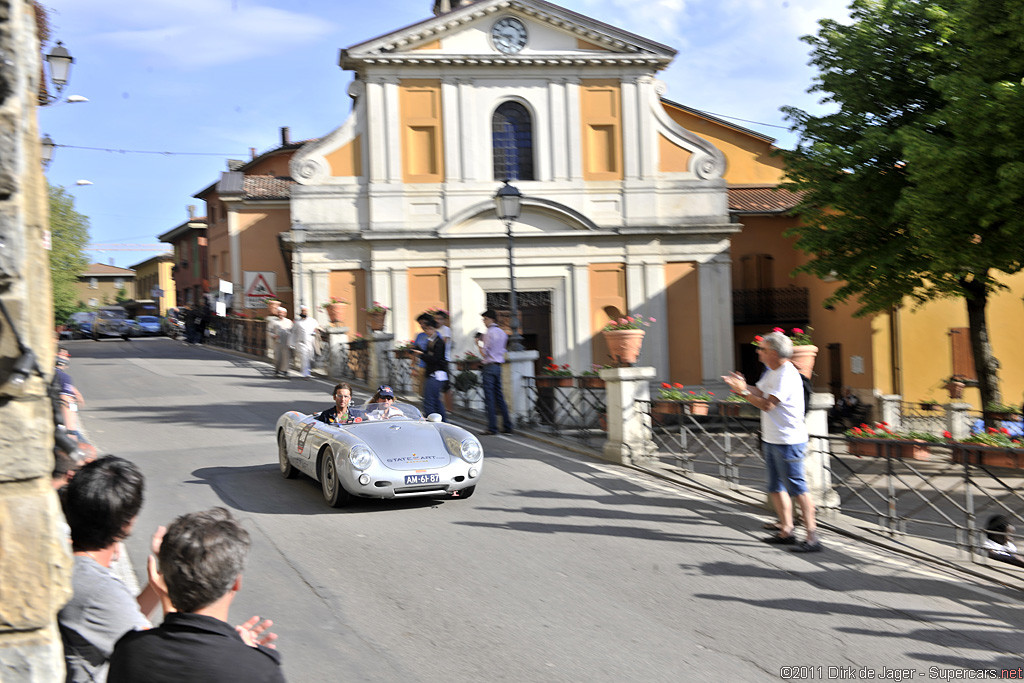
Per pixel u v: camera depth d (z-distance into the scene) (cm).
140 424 1377
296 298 2367
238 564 254
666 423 1072
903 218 1742
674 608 582
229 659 240
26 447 236
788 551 718
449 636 528
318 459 883
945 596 613
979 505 1182
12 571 234
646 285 2497
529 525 789
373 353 1939
